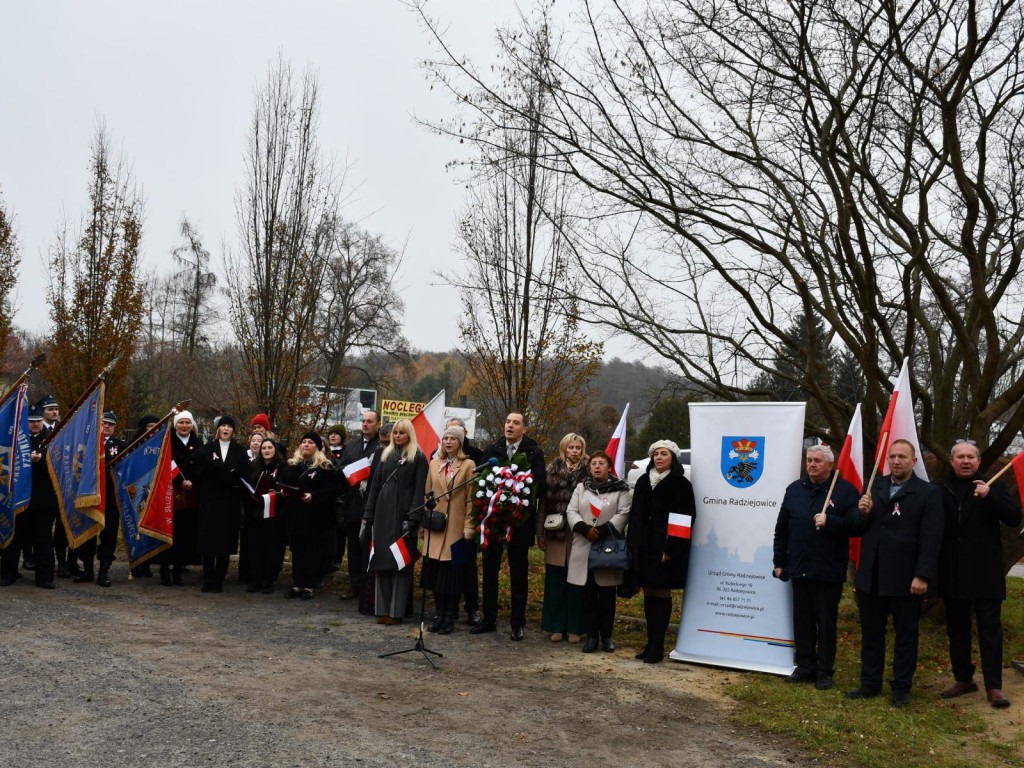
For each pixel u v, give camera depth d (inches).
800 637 293.4
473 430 701.3
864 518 278.4
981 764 217.8
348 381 1213.1
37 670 255.6
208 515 411.2
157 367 1594.5
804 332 519.8
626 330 447.2
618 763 209.3
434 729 225.0
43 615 332.8
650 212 409.4
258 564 425.1
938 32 366.0
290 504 408.8
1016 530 363.9
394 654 303.9
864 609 276.7
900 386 303.1
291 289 636.1
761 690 278.4
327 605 398.3
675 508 311.4
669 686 282.0
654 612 318.0
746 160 411.5
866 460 401.7
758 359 447.8
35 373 1497.3
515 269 542.6
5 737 198.8
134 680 251.4
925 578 260.8
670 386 479.8
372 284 1432.1
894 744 229.8
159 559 438.3
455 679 276.7
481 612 391.9
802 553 288.5
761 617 310.7
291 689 252.8
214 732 210.7
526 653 319.3
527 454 341.7
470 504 342.3
